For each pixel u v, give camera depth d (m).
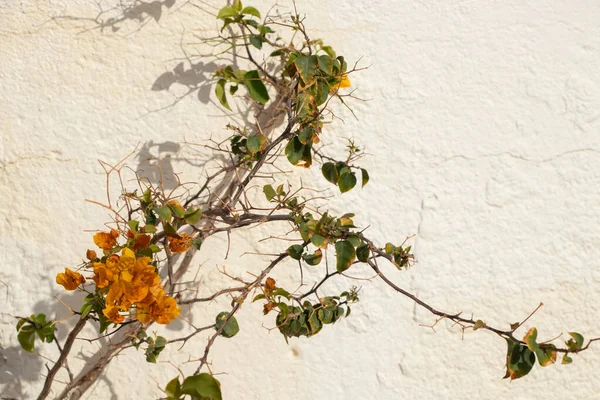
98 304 1.72
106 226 1.90
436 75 1.99
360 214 1.95
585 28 2.00
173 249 1.74
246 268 1.92
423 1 2.00
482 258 1.96
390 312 1.93
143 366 1.89
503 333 1.73
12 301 1.89
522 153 1.98
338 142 1.96
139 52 1.95
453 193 1.97
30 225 1.91
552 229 1.97
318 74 1.80
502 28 2.00
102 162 1.92
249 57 1.92
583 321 1.95
